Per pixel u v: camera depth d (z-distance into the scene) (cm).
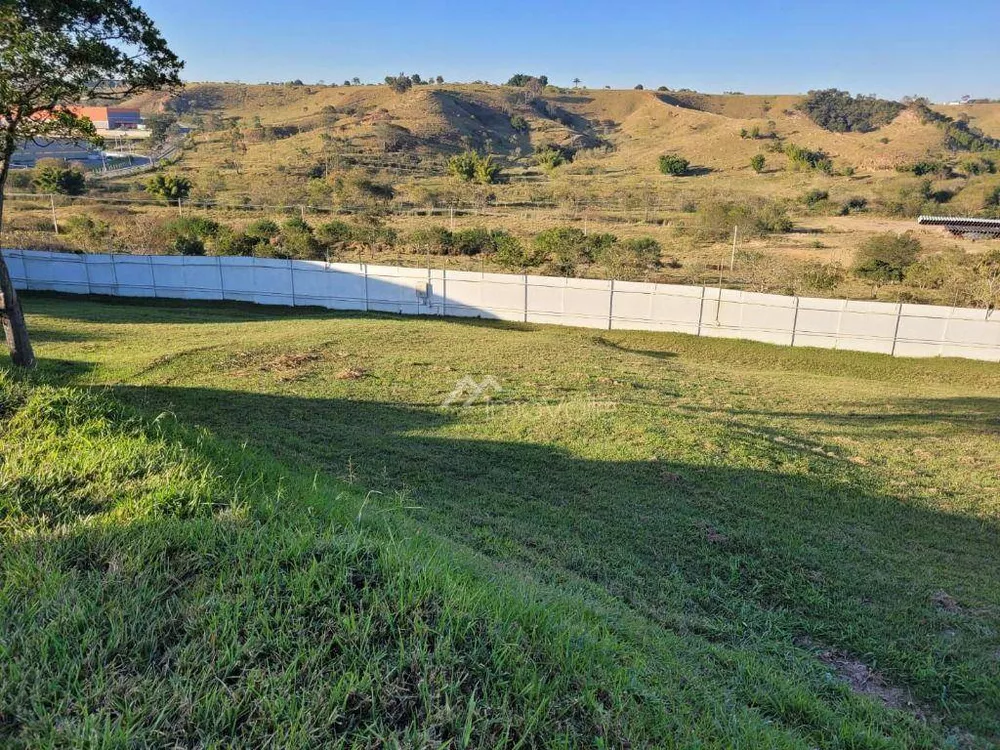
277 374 1312
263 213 4600
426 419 1069
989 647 518
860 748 345
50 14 885
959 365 2058
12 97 884
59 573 261
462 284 2466
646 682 300
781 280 2883
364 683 223
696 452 927
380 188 5338
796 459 956
